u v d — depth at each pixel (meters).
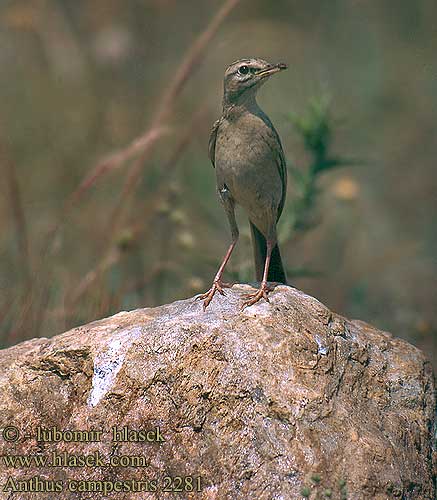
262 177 9.12
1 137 15.61
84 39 19.92
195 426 7.15
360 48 20.00
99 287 11.61
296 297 8.09
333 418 7.10
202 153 16.36
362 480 6.78
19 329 10.98
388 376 7.82
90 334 7.89
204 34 13.01
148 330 7.61
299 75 19.12
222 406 7.14
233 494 6.83
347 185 14.35
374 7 20.56
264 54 19.91
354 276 14.48
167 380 7.34
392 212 16.55
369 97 18.67
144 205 13.73
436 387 8.20
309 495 6.65
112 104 17.33
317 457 6.83
